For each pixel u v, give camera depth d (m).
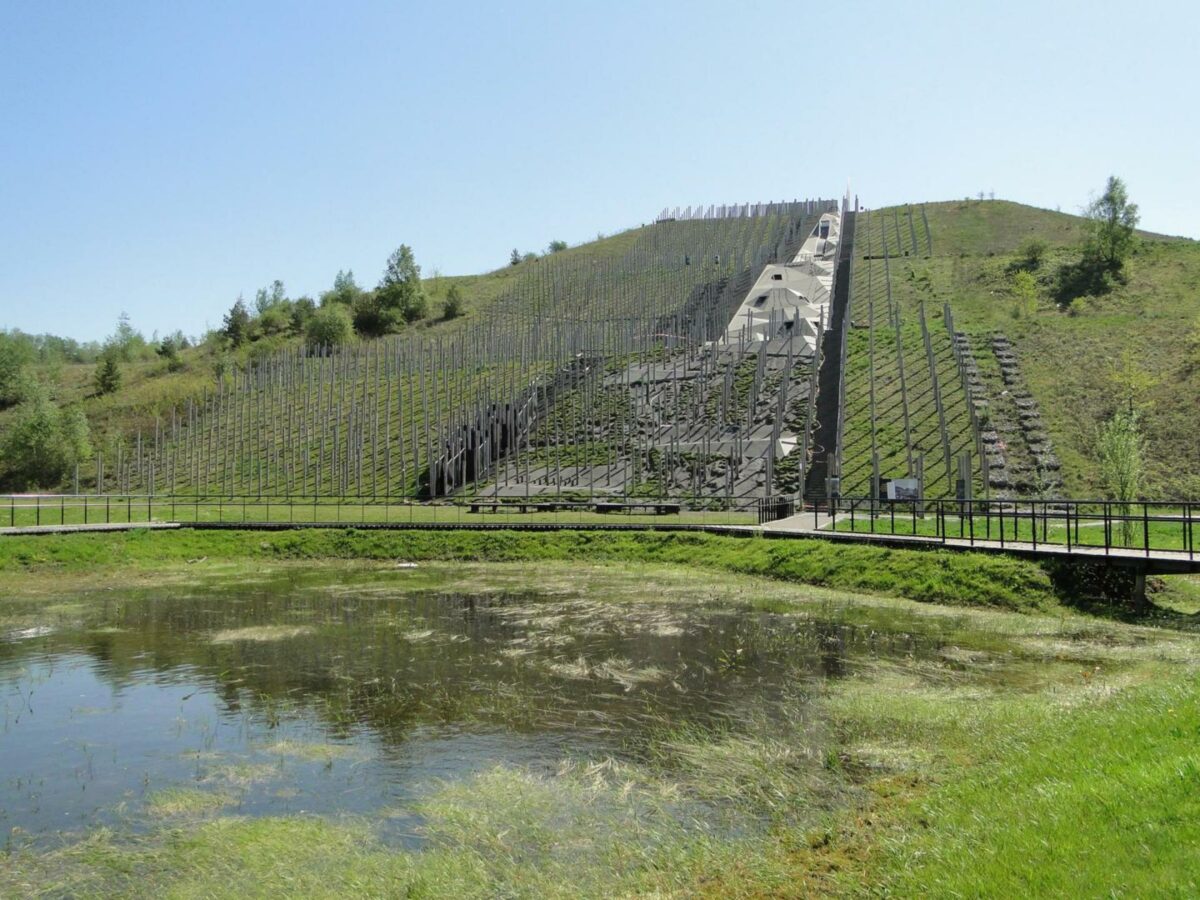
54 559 49.28
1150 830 10.65
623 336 93.62
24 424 93.81
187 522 58.03
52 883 12.87
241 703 22.66
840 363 78.81
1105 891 9.59
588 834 13.95
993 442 63.94
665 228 145.00
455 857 13.22
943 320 89.19
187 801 15.98
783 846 13.07
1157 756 13.09
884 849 12.39
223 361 122.94
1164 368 72.06
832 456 60.69
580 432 77.81
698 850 13.05
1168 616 29.53
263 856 13.51
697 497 59.28
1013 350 79.50
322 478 79.81
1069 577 32.59
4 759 18.58
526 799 15.52
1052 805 12.16
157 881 12.90
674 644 28.23
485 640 29.64
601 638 29.50
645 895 11.82
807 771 16.34
